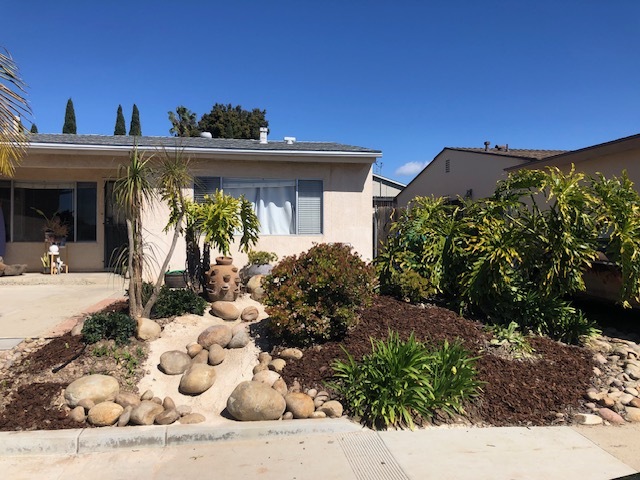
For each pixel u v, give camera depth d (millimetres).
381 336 5875
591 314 8234
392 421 4496
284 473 3750
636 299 6816
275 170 11602
